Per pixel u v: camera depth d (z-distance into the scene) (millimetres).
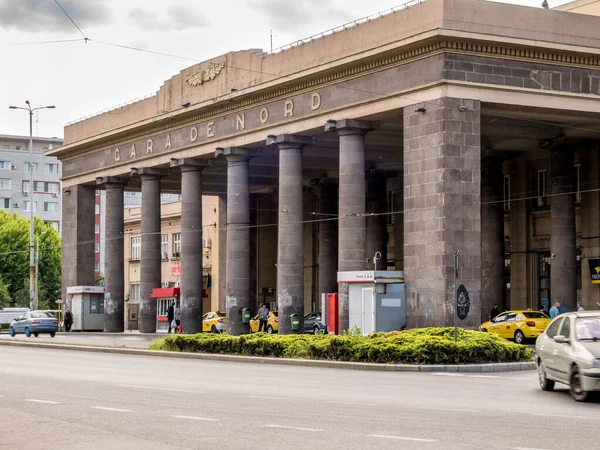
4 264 105875
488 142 54844
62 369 29484
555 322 21141
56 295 109000
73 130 73000
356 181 46688
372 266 64375
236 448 12422
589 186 52156
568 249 50938
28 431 14141
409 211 42625
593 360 18375
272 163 63500
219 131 56812
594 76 44281
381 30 45000
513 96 42500
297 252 51031
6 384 23266
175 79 61125
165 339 39938
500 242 56125
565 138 51031
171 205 85438
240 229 55438
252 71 54125
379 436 13477
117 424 15016
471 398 19469
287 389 21656
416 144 42500
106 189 69000
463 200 41312
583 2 51594
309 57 49656
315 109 49000
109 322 68188
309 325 57094
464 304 40594
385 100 44406
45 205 141250
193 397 19547
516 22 42875
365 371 28688
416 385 22984
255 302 74625
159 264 64188
